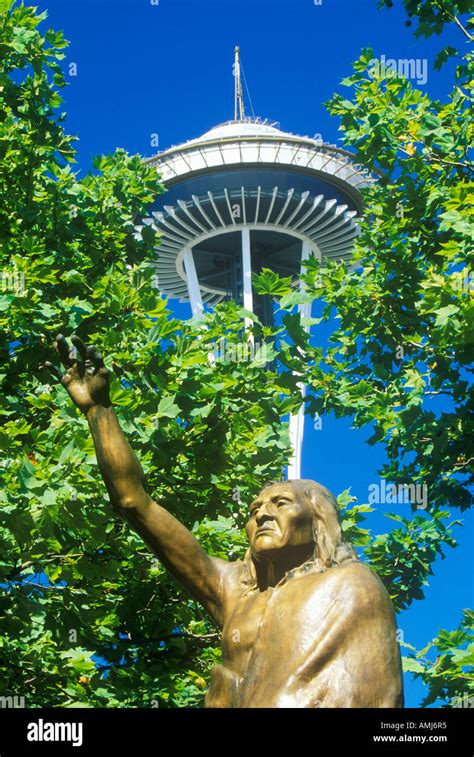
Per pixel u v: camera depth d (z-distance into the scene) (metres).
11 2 13.55
